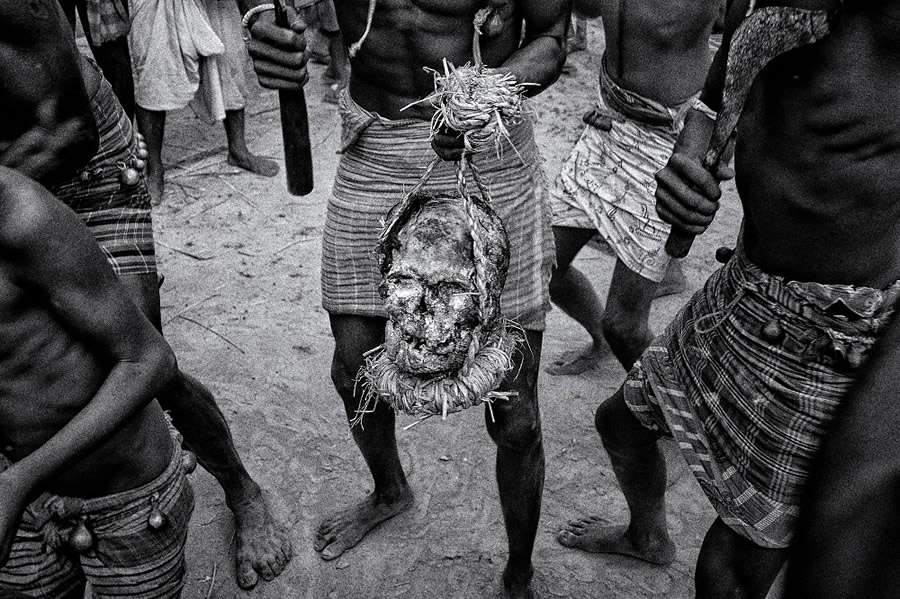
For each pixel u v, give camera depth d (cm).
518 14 260
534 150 273
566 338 440
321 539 327
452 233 228
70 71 229
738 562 235
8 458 214
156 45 527
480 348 232
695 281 488
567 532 327
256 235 529
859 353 204
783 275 217
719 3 333
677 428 244
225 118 586
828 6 185
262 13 238
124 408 200
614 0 331
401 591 310
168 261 501
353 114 268
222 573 318
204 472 361
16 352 198
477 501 346
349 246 278
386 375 235
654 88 333
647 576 313
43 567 228
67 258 190
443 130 227
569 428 381
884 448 68
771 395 217
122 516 225
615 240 349
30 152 230
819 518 68
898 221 202
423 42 249
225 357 424
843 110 191
